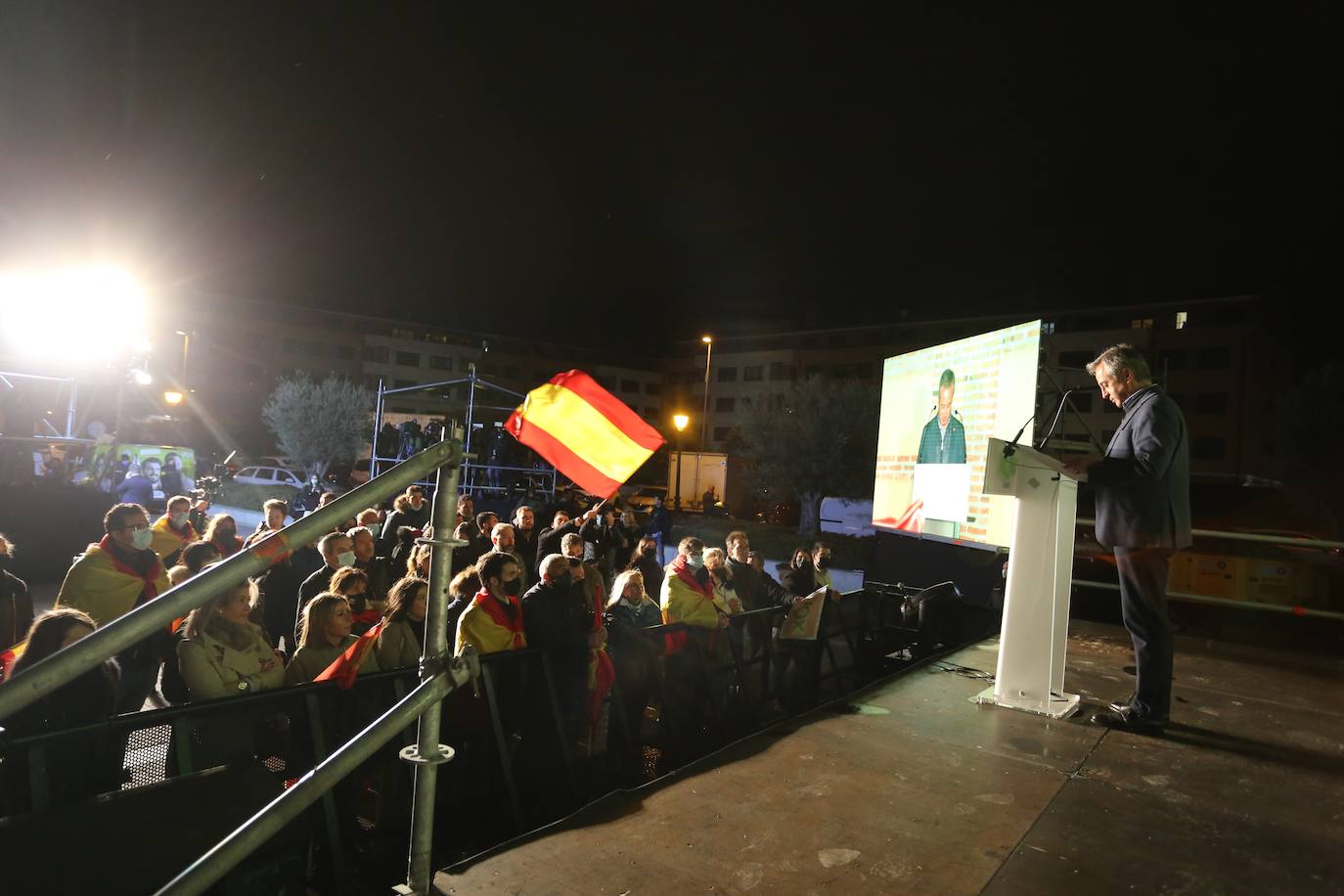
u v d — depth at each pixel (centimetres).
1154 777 333
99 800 212
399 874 381
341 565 644
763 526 3272
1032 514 430
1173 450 367
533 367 8269
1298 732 400
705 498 3875
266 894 221
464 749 427
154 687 588
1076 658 556
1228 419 5084
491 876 239
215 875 148
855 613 827
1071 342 5628
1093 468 374
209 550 613
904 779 324
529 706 461
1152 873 252
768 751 353
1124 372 390
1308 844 276
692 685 582
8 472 1252
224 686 411
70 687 389
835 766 337
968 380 693
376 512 981
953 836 274
